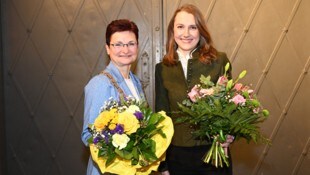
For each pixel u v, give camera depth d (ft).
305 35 9.56
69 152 10.09
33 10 9.93
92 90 5.56
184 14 6.58
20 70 10.05
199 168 6.41
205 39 6.73
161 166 6.68
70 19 9.88
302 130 9.73
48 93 10.05
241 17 9.64
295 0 9.53
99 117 4.83
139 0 9.76
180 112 6.07
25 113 10.11
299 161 9.77
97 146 4.83
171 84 6.64
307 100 9.66
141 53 9.81
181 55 6.80
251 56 9.67
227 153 6.25
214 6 9.65
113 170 4.94
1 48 9.98
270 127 9.78
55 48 9.96
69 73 9.98
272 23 9.61
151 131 4.90
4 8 9.96
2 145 10.02
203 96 5.66
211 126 5.70
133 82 6.33
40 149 10.14
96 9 9.84
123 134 4.69
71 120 10.05
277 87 9.69
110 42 5.84
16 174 10.23
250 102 5.54
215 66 6.55
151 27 9.75
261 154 9.84
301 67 9.62
